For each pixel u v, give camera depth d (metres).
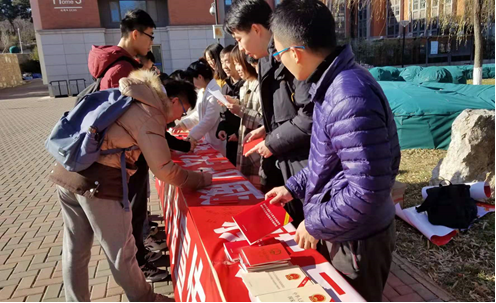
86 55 20.81
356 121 1.20
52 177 1.90
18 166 6.68
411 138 6.04
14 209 4.49
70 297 2.10
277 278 1.29
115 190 1.92
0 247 3.51
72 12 20.36
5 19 53.91
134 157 2.02
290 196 1.69
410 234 3.42
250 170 3.03
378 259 1.50
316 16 1.34
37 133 10.15
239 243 1.59
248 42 2.23
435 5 9.51
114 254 1.98
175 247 2.33
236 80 3.82
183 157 3.24
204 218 1.88
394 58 24.95
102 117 1.79
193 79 3.57
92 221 1.93
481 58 9.31
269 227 1.60
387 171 1.22
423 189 3.90
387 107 1.34
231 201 2.12
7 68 30.12
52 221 4.11
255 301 1.20
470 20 9.55
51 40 20.19
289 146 2.06
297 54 1.37
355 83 1.25
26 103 18.31
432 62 25.69
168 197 2.97
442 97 6.46
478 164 4.04
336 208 1.29
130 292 2.10
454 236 3.29
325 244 1.71
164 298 2.31
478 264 2.90
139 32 2.84
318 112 1.41
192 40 22.14
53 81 20.50
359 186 1.21
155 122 1.91
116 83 2.51
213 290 1.40
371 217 1.27
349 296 1.24
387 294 2.59
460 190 3.47
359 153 1.20
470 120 4.03
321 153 1.41
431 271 2.87
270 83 2.25
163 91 2.02
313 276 1.36
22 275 3.03
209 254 1.54
